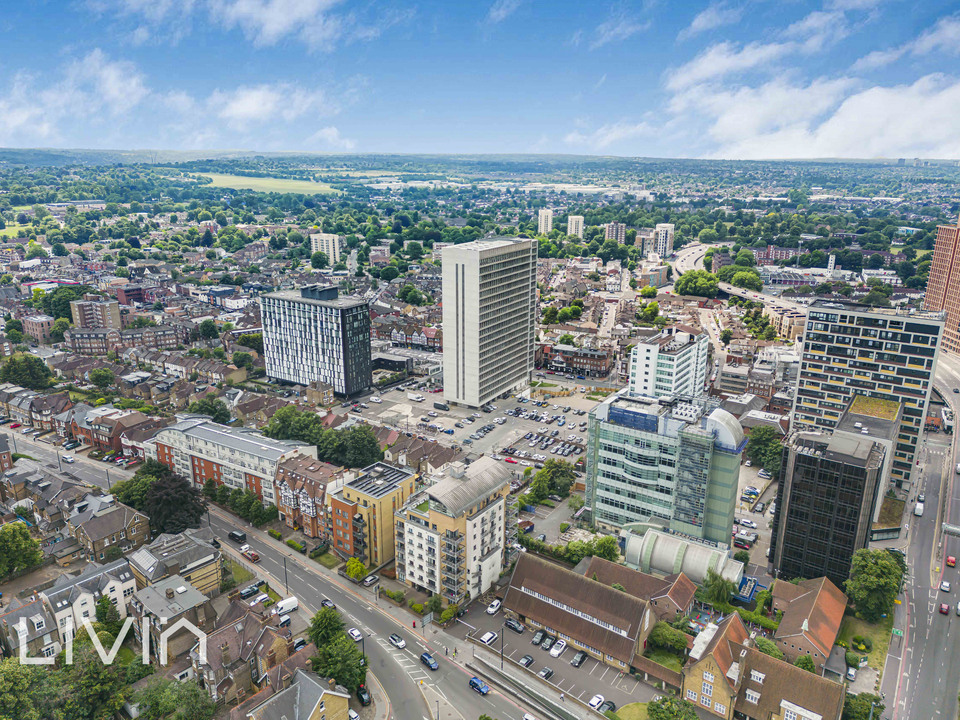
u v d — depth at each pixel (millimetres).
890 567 159375
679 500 187625
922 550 194875
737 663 132750
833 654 147375
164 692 126938
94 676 131625
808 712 125875
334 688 130250
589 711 134375
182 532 182875
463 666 147875
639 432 190625
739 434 179750
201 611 149625
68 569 183875
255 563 185625
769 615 164375
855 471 162000
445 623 160250
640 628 147000
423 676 144500
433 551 164750
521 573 165375
